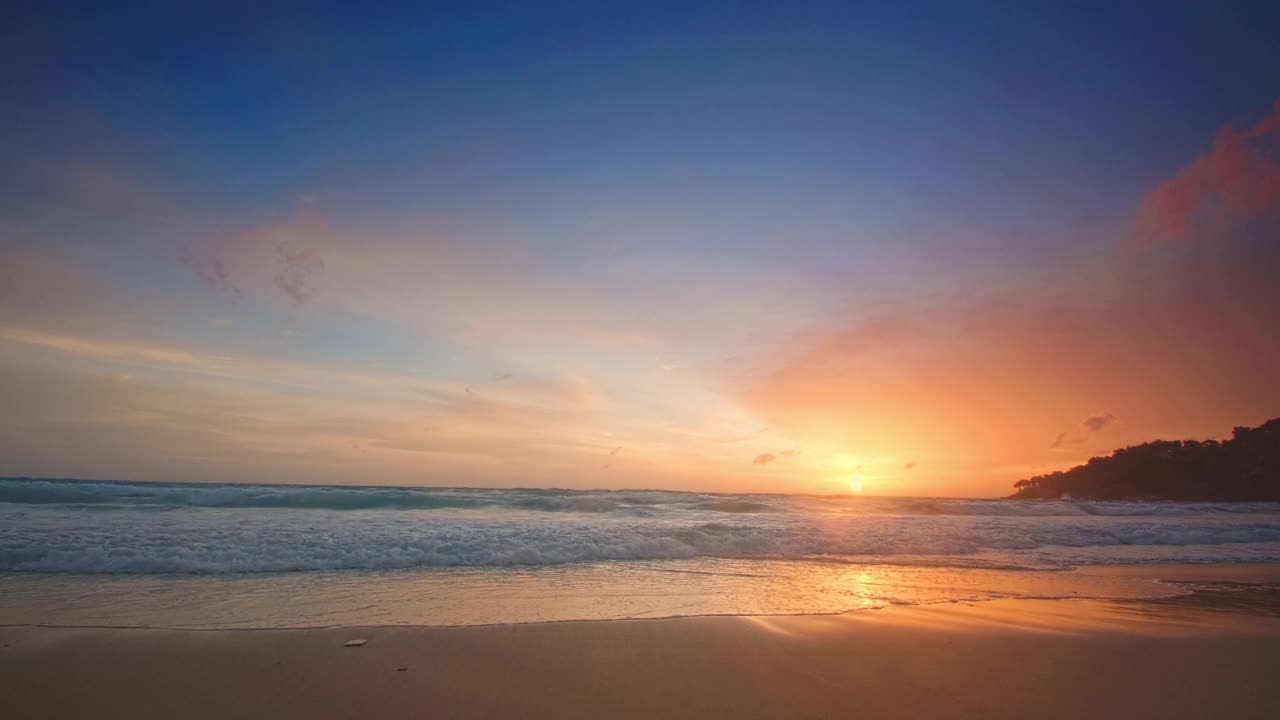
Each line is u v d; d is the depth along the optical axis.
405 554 10.03
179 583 7.80
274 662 4.84
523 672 4.75
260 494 20.55
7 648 4.98
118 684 4.33
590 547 11.34
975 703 4.30
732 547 12.52
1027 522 19.66
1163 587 9.61
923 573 10.42
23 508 15.65
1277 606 8.24
